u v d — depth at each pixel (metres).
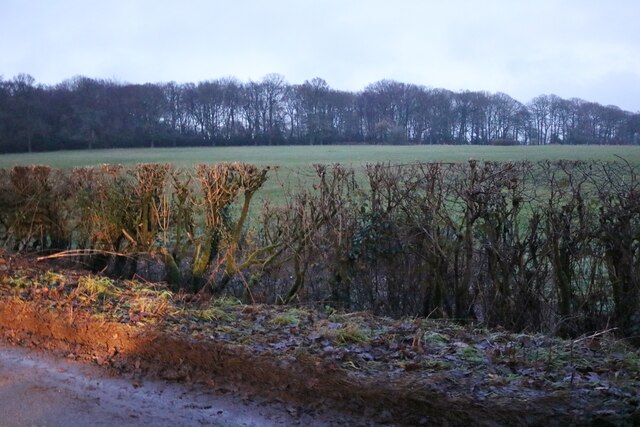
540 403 4.27
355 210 7.71
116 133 62.91
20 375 5.30
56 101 60.06
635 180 6.54
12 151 55.62
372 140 63.50
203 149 58.25
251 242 8.40
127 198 8.95
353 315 6.79
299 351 5.16
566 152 35.25
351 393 4.64
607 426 4.14
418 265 7.48
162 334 5.58
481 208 7.00
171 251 8.82
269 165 8.42
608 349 5.57
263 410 4.66
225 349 5.21
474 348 5.47
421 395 4.45
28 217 9.79
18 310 6.52
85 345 5.93
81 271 8.77
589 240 6.60
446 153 39.09
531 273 6.88
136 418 4.52
